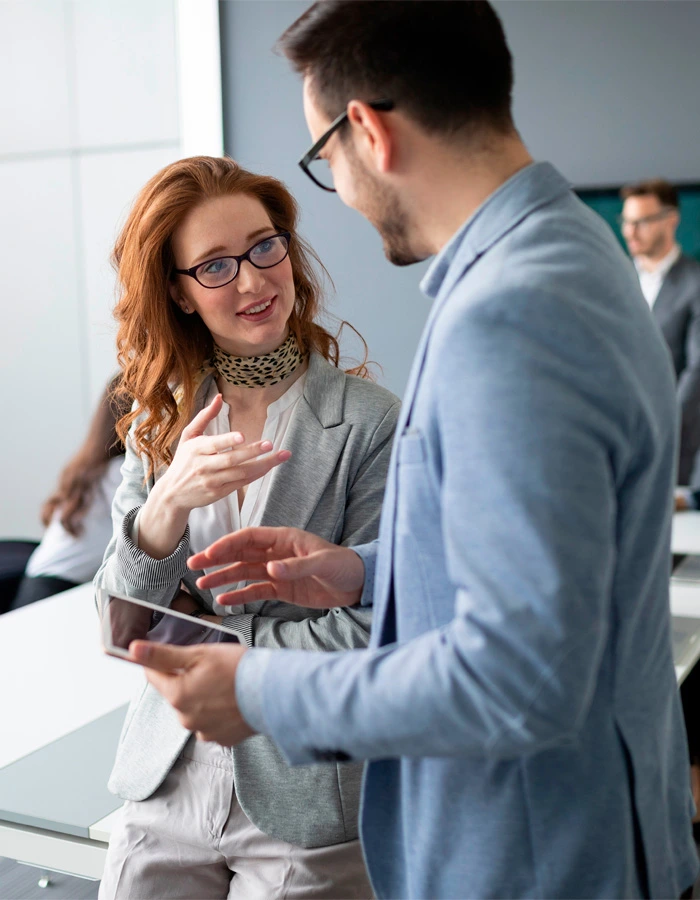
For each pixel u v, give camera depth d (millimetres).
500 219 909
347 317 3699
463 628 772
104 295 4980
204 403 1541
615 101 3232
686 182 3127
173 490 1312
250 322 1422
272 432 1479
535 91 3336
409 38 885
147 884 1384
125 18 4668
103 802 1608
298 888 1309
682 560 2717
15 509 5379
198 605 1483
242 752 1333
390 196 955
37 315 5145
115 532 1522
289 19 3568
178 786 1390
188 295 1462
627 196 3203
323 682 830
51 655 2268
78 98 4848
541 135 3354
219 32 3676
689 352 3111
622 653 905
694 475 3121
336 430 1445
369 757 834
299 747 850
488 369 783
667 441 919
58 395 5176
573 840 901
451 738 781
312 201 3680
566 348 793
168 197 1417
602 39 3219
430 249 993
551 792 902
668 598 998
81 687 2082
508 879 917
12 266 5148
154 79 4664
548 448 755
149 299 1480
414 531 923
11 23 4895
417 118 903
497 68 911
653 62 3162
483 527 761
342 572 1197
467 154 922
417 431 905
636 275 972
